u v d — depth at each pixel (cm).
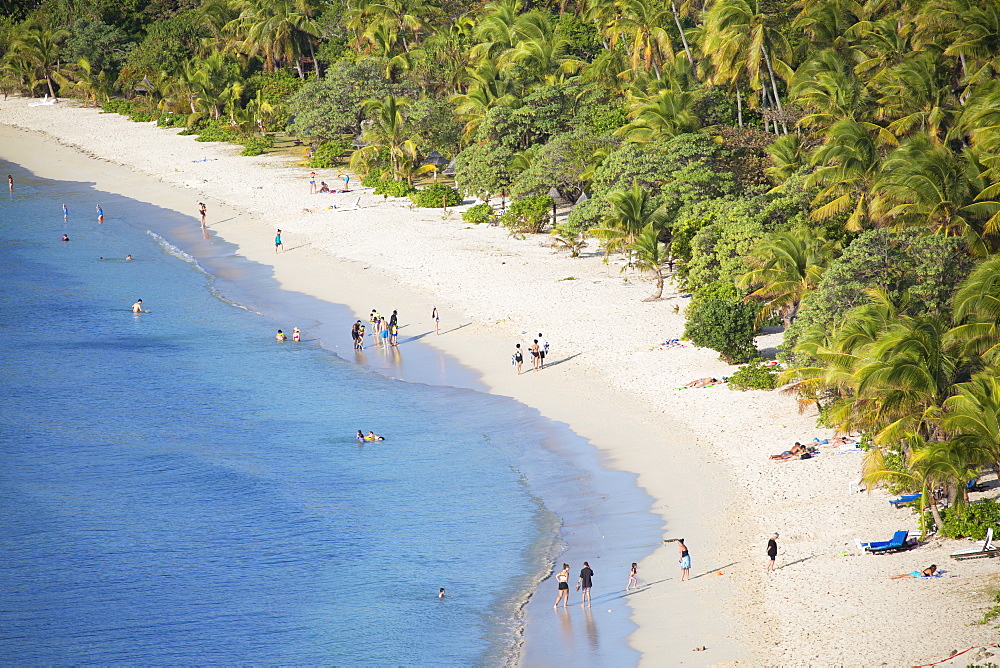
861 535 13850
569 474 17312
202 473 18325
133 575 14762
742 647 11512
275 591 14162
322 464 18550
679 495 15950
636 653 11756
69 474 18425
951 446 12938
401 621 13175
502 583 14038
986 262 15250
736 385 19862
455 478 17612
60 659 12656
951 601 11756
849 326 15450
